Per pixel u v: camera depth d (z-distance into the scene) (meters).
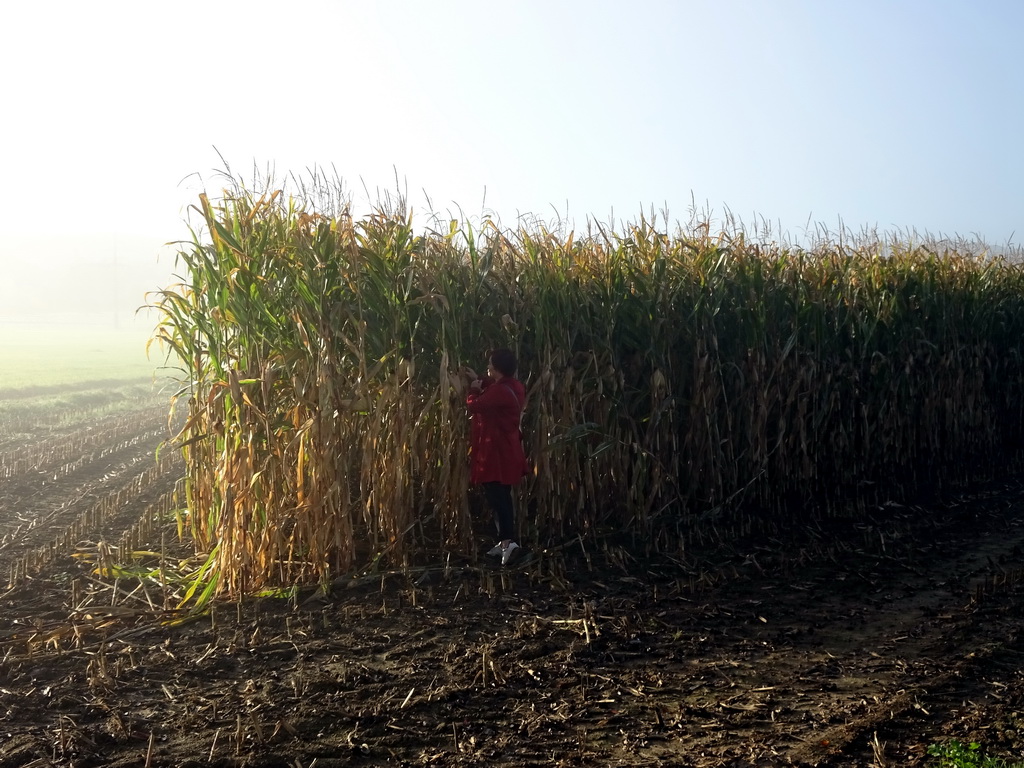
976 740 4.25
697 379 8.74
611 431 8.34
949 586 7.12
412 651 5.58
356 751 4.23
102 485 12.15
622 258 8.65
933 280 11.21
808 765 4.03
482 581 6.95
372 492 7.17
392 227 7.25
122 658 5.43
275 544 6.82
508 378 7.30
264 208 6.95
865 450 10.38
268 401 6.77
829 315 10.00
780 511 9.57
